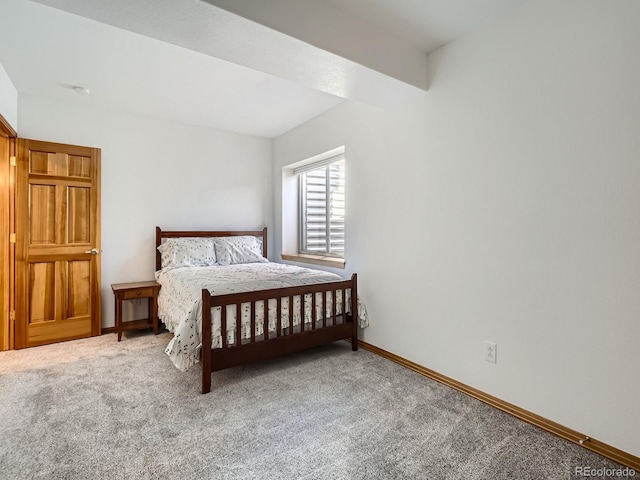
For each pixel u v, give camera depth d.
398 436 1.70
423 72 2.36
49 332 3.09
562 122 1.71
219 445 1.62
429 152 2.40
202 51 1.85
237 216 4.38
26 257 2.99
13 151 2.97
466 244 2.17
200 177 4.09
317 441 1.66
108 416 1.87
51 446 1.60
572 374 1.69
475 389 2.13
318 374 2.45
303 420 1.84
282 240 4.45
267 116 3.71
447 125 2.27
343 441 1.66
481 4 1.86
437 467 1.48
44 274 3.07
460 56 2.18
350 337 2.96
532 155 1.83
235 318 2.38
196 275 3.03
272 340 2.48
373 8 1.89
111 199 3.54
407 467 1.48
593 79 1.60
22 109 3.09
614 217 1.54
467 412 1.94
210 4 1.47
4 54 2.42
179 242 3.71
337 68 2.04
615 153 1.54
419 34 2.15
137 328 3.47
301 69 2.06
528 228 1.85
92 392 2.15
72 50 2.37
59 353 2.86
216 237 4.11
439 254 2.35
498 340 2.00
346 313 2.98
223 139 4.25
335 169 3.88
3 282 2.94
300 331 2.65
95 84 2.92
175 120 3.86
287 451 1.58
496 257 2.01
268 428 1.76
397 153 2.67
